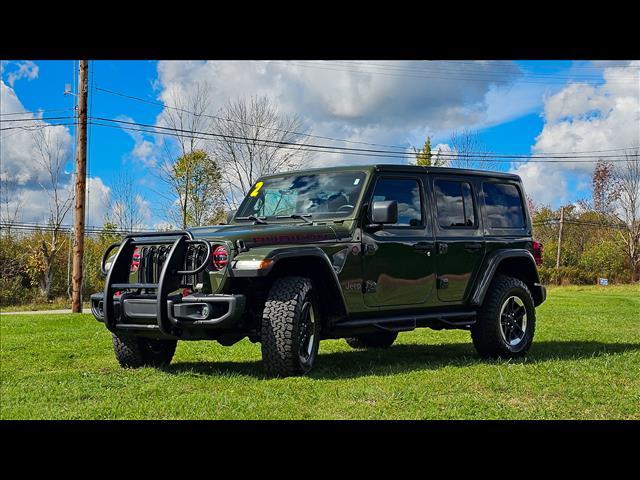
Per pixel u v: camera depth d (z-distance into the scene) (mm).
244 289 6047
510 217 8016
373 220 6340
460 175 7574
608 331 10891
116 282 6121
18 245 35688
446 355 7840
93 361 7523
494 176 7949
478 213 7625
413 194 7070
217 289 5750
